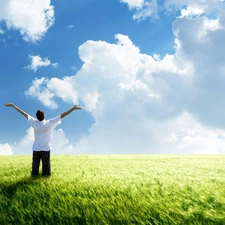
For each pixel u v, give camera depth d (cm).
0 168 978
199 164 1164
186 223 377
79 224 392
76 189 532
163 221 380
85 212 414
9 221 405
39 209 432
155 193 485
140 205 428
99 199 464
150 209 411
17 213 423
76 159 1494
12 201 474
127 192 500
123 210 413
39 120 700
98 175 723
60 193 512
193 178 673
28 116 706
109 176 698
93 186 555
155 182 605
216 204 434
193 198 459
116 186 549
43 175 706
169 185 560
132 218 391
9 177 712
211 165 1116
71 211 419
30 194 513
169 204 423
